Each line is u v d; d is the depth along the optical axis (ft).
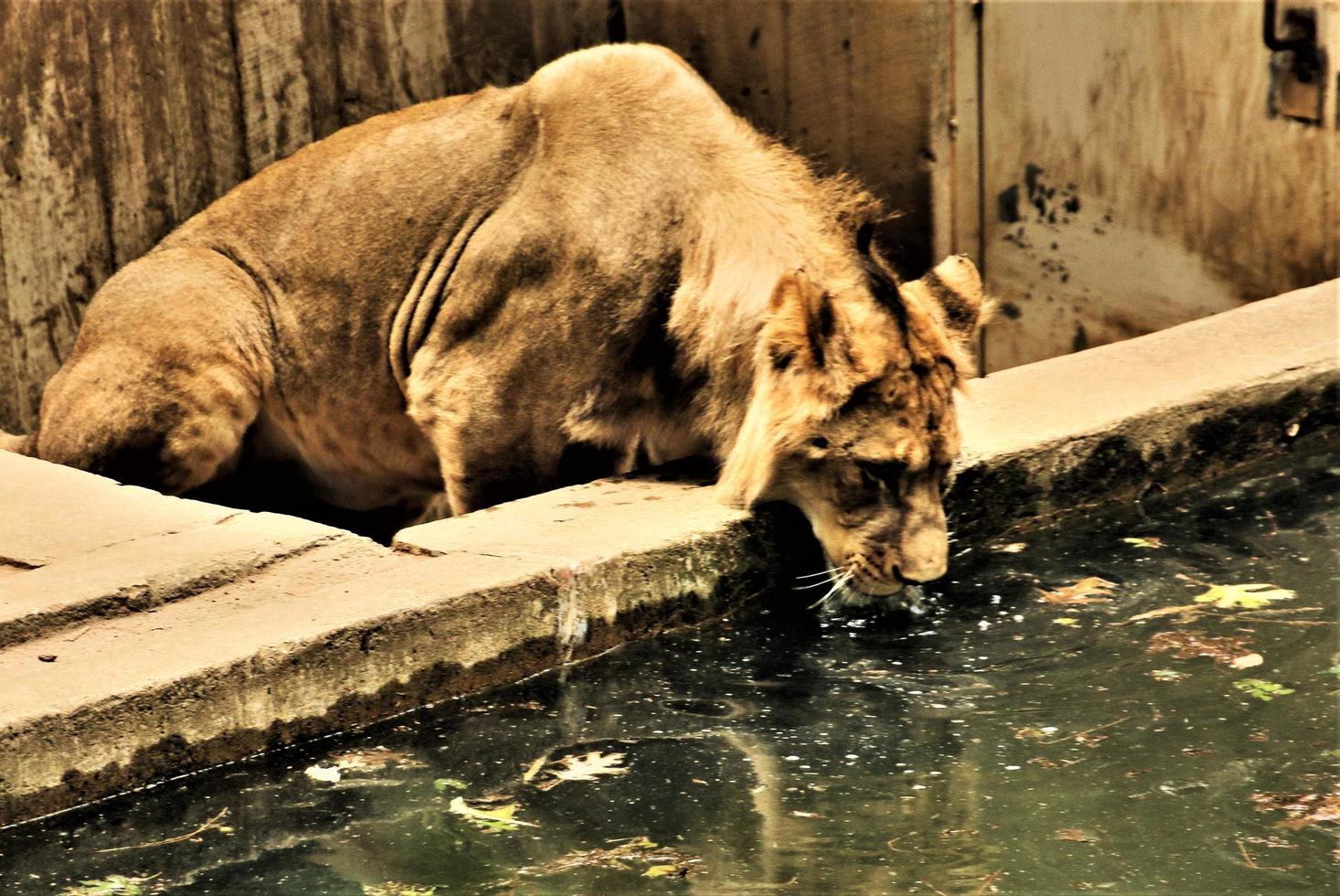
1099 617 34.68
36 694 27.61
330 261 44.32
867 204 38.81
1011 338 51.60
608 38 51.24
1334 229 57.00
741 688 32.09
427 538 35.04
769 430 35.63
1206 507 41.39
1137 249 53.36
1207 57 53.01
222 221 46.29
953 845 25.40
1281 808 26.27
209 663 28.76
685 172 38.96
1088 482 41.32
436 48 52.29
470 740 29.96
